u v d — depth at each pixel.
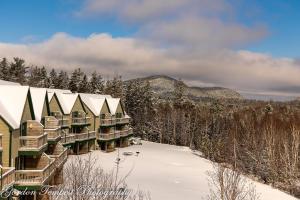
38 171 27.06
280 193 46.50
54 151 37.88
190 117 104.00
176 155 68.31
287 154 60.66
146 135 101.75
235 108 141.75
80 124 58.12
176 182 43.94
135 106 105.75
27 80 97.50
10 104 30.09
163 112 108.19
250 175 57.25
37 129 31.98
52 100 51.34
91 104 65.31
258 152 64.56
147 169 50.94
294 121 87.12
